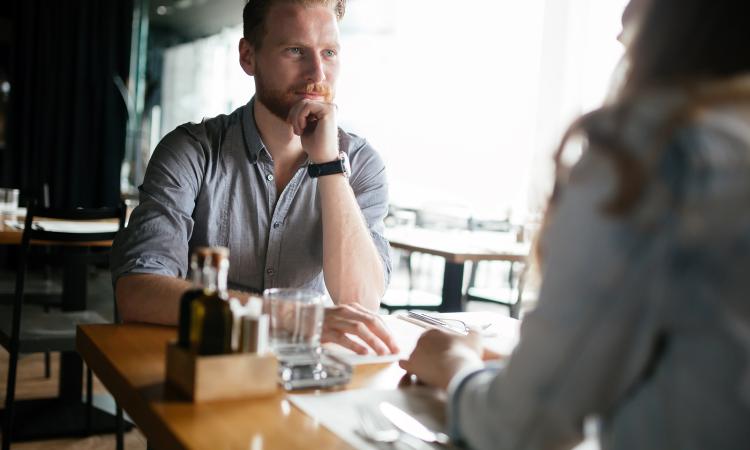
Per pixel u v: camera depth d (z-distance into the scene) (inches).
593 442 29.9
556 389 20.7
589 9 197.9
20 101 237.9
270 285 66.2
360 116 322.0
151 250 56.3
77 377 115.4
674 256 19.3
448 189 290.4
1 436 101.3
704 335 19.6
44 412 110.5
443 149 293.0
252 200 65.0
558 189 23.5
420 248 135.6
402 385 39.0
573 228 20.5
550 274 21.2
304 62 61.3
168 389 35.1
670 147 19.3
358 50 321.1
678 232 19.0
